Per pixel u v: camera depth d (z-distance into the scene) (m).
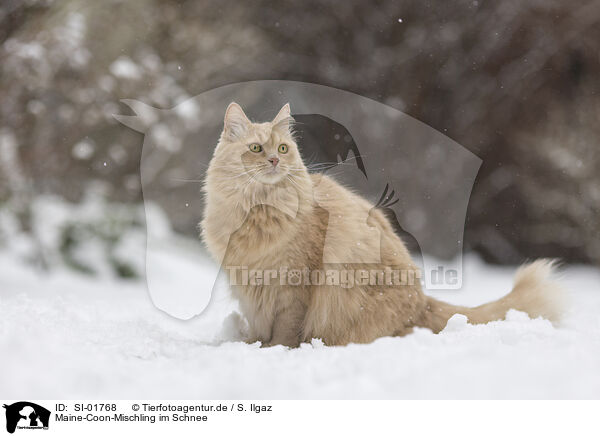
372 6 18.88
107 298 9.50
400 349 4.40
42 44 12.06
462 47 18.55
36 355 3.91
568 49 18.66
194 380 3.75
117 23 15.17
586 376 3.49
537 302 6.05
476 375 3.56
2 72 11.71
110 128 14.24
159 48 16.14
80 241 12.19
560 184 18.53
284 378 3.71
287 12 18.69
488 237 18.73
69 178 13.64
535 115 19.11
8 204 12.11
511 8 18.38
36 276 11.05
